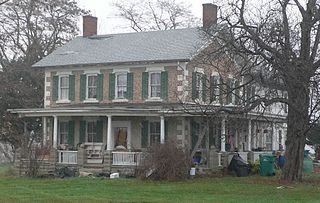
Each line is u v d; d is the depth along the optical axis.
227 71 29.81
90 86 39.50
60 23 56.41
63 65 39.91
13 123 47.66
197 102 31.31
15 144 47.41
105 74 38.88
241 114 27.88
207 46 34.25
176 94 34.38
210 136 36.84
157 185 26.98
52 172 34.28
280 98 27.00
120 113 34.44
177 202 19.97
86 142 38.53
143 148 34.81
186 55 35.31
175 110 31.38
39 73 50.06
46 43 55.53
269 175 34.34
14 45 54.50
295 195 22.72
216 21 28.08
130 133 37.09
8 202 19.69
